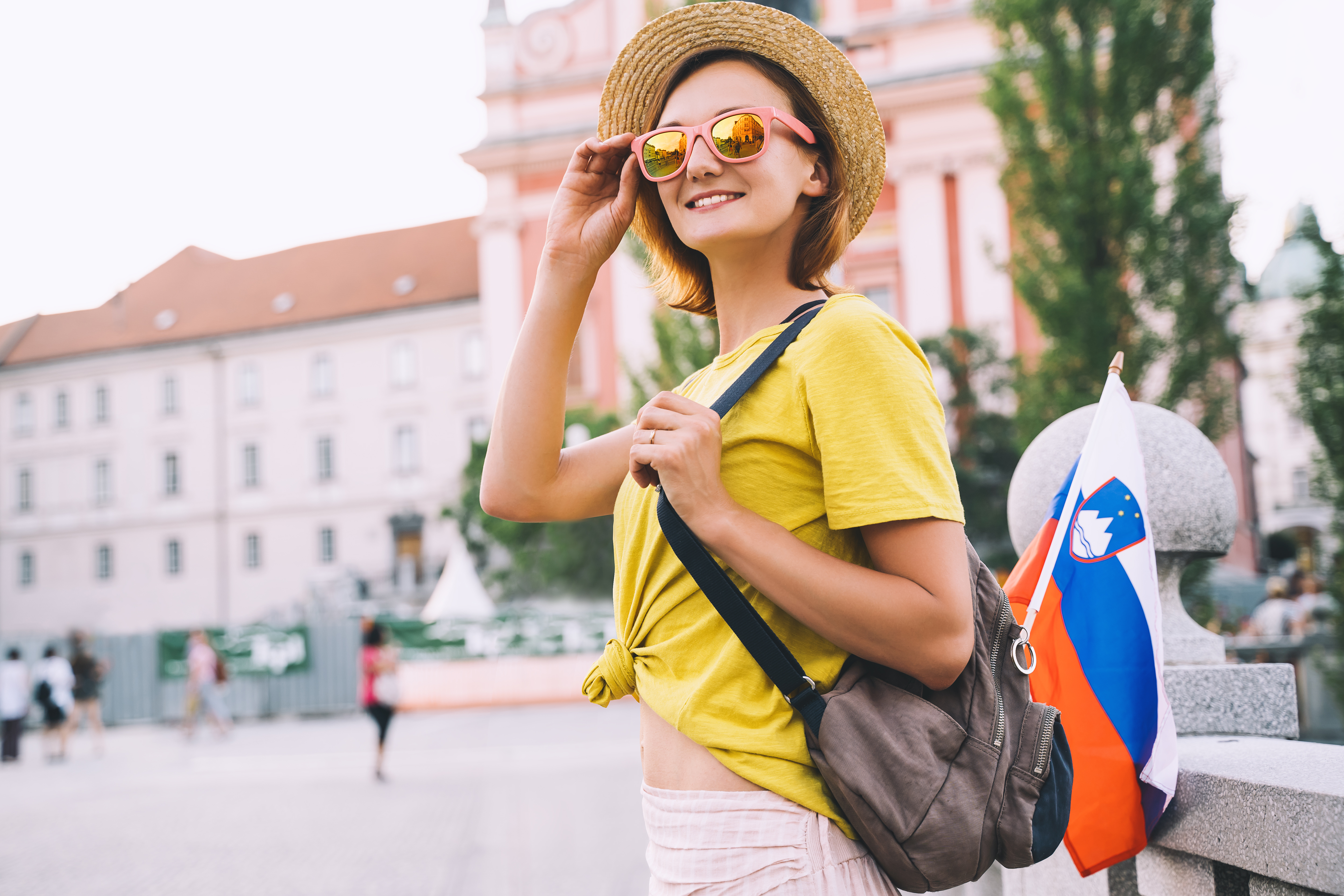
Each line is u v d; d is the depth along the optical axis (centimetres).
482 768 1146
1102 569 182
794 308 141
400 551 5059
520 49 3628
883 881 121
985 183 3089
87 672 1617
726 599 118
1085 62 1468
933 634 112
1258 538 2920
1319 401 759
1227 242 1379
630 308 3344
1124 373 1352
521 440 152
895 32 3192
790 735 119
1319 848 139
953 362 2720
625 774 1025
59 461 5600
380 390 5144
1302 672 857
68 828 863
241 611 5219
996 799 117
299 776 1179
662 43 147
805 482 123
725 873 117
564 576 2928
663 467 116
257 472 5291
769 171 133
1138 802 174
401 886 581
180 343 5409
